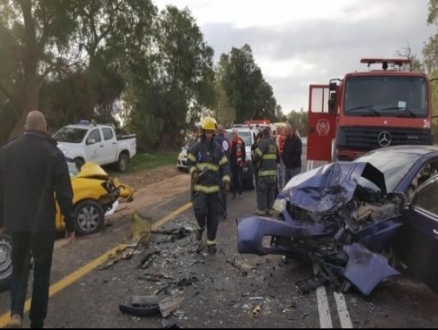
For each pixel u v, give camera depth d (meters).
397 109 10.30
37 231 4.19
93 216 8.23
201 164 7.00
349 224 5.70
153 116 34.25
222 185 7.21
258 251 5.79
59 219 7.74
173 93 36.66
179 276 5.87
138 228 7.90
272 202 10.00
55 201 4.59
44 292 4.25
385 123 10.18
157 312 4.68
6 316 4.67
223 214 9.62
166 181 17.33
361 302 5.10
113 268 6.17
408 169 6.25
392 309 4.94
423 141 10.09
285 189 6.70
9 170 4.23
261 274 6.00
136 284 5.56
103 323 4.42
